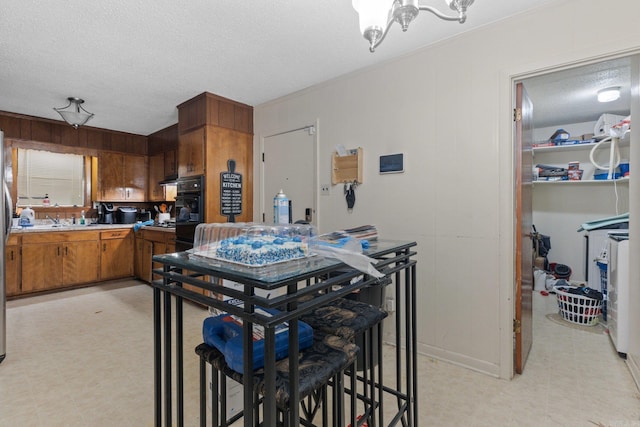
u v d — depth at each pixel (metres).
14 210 4.03
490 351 2.03
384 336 2.53
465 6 1.06
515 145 1.99
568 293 2.91
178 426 1.13
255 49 2.30
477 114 2.05
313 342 1.05
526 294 2.16
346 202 2.74
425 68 2.27
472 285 2.09
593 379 1.94
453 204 2.16
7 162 3.80
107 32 2.06
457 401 1.75
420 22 1.97
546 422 1.57
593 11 1.68
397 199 2.43
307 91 3.04
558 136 3.87
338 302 1.41
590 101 3.24
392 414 1.65
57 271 3.93
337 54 2.38
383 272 1.27
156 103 3.47
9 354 2.30
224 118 3.34
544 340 2.51
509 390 1.85
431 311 2.27
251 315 0.81
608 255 2.65
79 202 4.64
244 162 3.54
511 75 1.93
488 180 2.02
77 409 1.68
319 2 1.78
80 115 3.39
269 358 0.78
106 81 2.87
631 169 1.90
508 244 1.96
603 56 1.66
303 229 1.27
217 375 1.21
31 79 2.81
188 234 3.42
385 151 2.49
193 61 2.48
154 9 1.83
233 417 1.43
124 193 4.77
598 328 2.74
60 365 2.14
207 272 0.97
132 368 2.11
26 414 1.64
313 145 3.01
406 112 2.38
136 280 4.56
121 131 4.72
